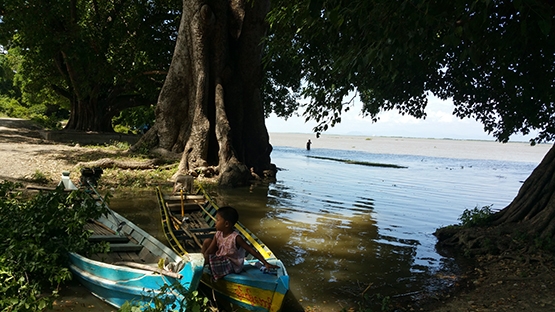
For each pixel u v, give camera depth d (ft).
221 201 47.78
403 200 56.85
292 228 36.99
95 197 34.88
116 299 19.63
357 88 27.99
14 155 60.80
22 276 20.54
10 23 73.26
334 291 23.29
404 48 20.86
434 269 27.86
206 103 62.69
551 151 33.73
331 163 114.52
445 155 205.87
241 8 63.72
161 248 21.97
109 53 85.35
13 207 26.30
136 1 81.51
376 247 32.50
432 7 18.80
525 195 33.55
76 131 93.25
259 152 70.44
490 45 24.94
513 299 22.18
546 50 28.12
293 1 28.71
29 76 93.81
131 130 161.58
